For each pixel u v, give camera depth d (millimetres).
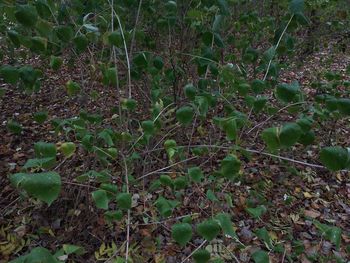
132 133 2238
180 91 2812
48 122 3900
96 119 2139
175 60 2758
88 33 2076
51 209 2541
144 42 2783
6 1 1754
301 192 3104
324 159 1189
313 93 4348
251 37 3189
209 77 2975
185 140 2873
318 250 2428
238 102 3123
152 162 2613
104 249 2207
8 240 2346
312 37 4344
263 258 1306
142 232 2359
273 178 3172
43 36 1903
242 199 2809
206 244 2318
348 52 5371
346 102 1448
